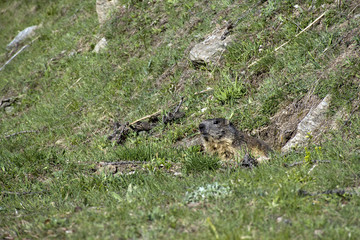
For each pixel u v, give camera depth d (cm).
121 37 3144
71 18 4112
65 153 2120
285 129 1978
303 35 2255
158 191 1327
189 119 2280
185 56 2625
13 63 3956
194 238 924
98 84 2844
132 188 1440
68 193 1475
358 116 1734
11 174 1723
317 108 1844
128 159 1814
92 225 1048
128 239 980
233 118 2128
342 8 2239
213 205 1118
